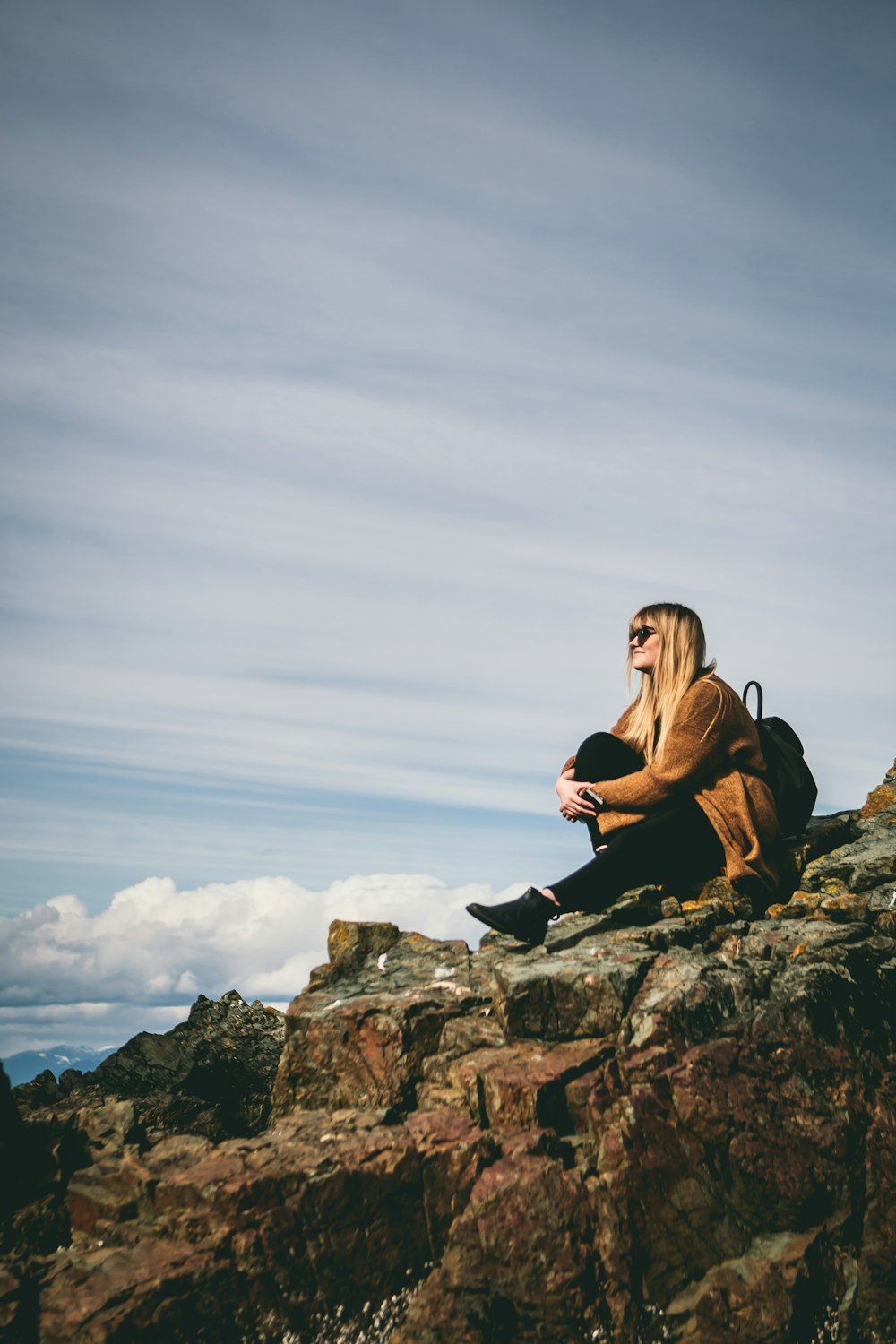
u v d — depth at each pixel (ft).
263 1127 21.67
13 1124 15.28
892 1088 15.74
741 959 17.52
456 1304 12.75
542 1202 13.33
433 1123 14.76
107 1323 11.82
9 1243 13.91
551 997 16.17
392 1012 17.20
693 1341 12.87
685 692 19.99
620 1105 14.51
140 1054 22.03
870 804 25.44
